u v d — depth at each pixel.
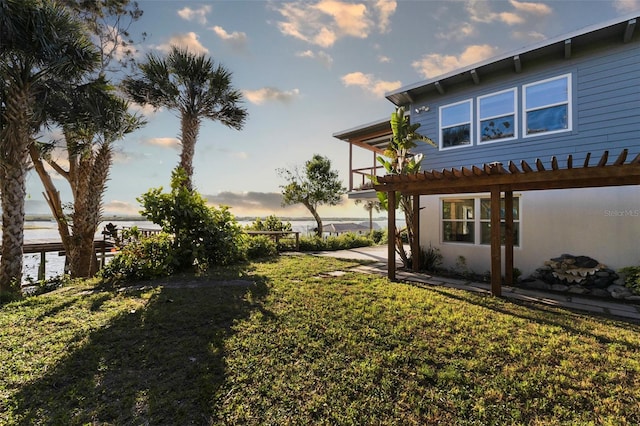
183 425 1.99
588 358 2.85
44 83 6.89
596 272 5.71
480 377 2.53
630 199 5.77
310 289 5.39
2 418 2.04
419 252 7.98
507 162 7.36
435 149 8.60
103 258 10.70
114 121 7.97
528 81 7.09
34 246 10.51
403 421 2.03
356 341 3.20
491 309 4.38
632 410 2.13
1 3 5.53
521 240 6.91
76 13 9.92
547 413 2.11
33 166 8.92
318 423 2.00
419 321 3.79
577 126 6.46
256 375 2.55
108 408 2.14
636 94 5.88
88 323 3.74
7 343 3.16
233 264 8.24
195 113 10.05
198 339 3.26
